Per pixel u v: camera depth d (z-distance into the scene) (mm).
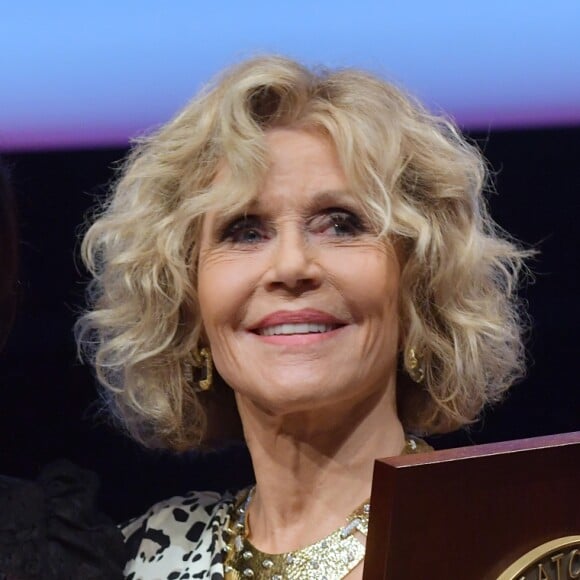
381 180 3633
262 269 3639
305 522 3848
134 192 4008
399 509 3002
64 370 6438
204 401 4195
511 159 5922
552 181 6008
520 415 6547
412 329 3811
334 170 3643
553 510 3156
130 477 6531
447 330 3873
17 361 6426
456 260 3799
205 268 3775
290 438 3814
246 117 3674
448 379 3883
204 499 4289
